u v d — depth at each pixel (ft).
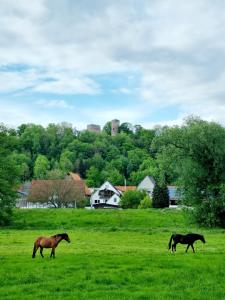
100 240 150.20
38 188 398.42
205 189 220.43
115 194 505.25
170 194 447.01
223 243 139.74
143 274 77.92
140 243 139.85
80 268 84.23
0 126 252.42
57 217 250.98
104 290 67.77
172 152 220.02
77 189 400.88
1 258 97.14
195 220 220.64
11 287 69.67
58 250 116.57
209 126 215.72
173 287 70.03
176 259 93.20
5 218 231.50
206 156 218.18
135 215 253.44
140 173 617.62
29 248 122.62
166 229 197.26
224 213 216.95
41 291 66.95
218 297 64.39
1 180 232.32
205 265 86.58
